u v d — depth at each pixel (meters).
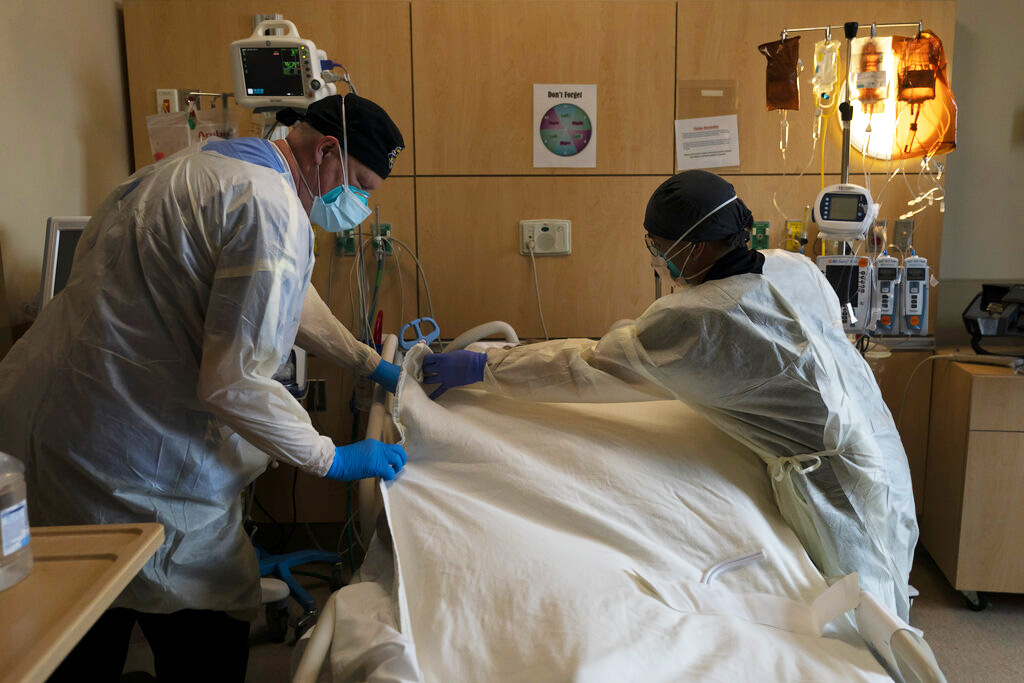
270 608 2.19
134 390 1.28
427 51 2.48
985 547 2.29
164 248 1.24
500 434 1.46
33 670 0.66
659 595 1.15
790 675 1.02
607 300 2.63
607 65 2.50
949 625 2.28
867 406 1.48
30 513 1.33
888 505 1.43
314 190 1.42
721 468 1.43
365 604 1.11
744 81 2.52
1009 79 2.70
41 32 2.15
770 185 2.58
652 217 1.44
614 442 1.44
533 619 1.05
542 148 2.54
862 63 2.22
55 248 1.96
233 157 1.30
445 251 2.59
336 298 2.60
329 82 2.20
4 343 2.01
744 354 1.31
